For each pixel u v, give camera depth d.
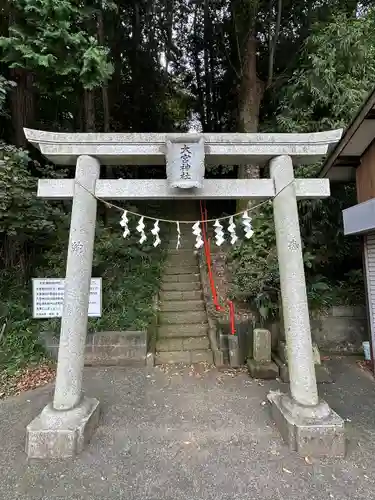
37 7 4.14
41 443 2.68
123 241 6.73
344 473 2.46
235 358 4.66
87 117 7.30
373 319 4.27
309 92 6.45
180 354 4.95
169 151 3.04
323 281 5.81
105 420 3.27
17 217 4.52
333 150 4.37
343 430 2.69
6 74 5.99
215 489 2.32
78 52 4.48
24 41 4.33
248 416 3.33
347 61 6.16
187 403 3.64
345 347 5.27
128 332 4.82
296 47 8.19
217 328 5.17
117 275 6.04
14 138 6.21
